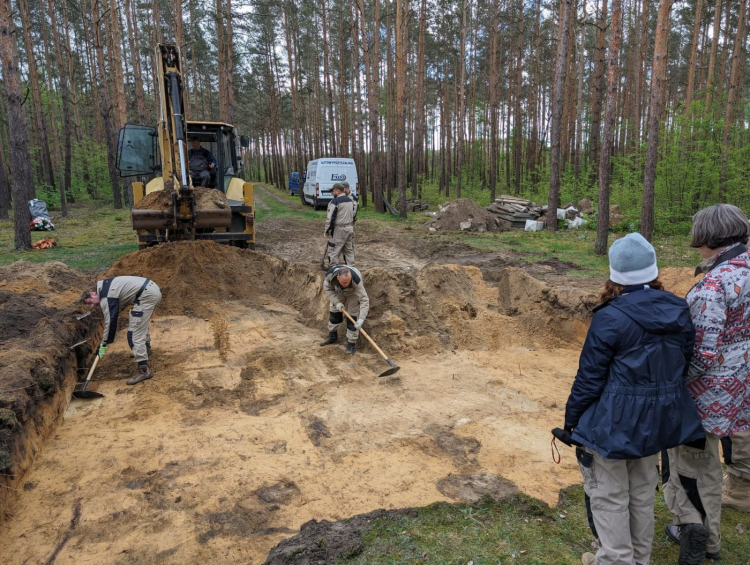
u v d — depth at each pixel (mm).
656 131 10547
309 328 6945
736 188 12531
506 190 29984
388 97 26688
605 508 2146
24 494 3363
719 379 2281
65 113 25234
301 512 3135
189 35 30672
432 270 7270
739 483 2881
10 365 4168
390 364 5238
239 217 10617
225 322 7090
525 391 4895
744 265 2230
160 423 4336
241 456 3793
